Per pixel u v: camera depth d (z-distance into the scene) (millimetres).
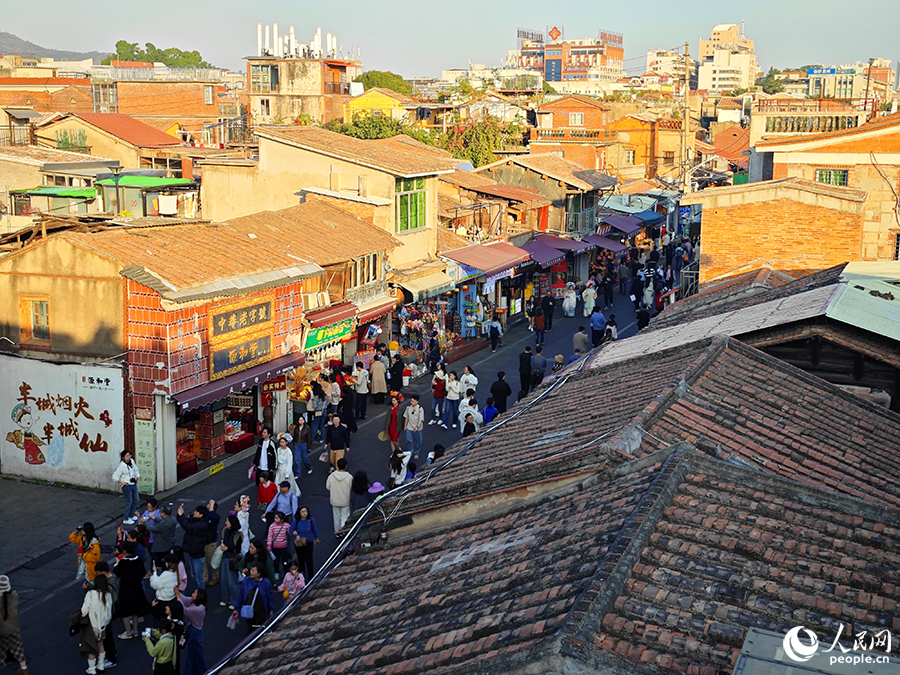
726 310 19250
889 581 6844
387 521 10039
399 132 66500
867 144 32312
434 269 32406
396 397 22719
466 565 8188
